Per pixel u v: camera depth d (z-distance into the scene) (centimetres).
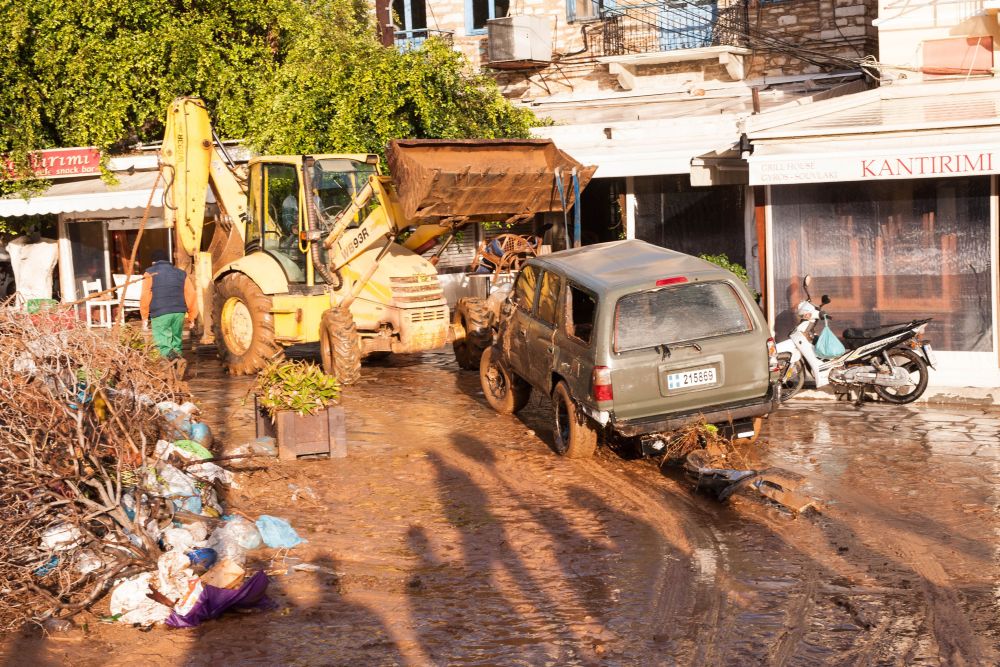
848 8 2109
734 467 918
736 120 1792
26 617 625
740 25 2186
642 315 955
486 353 1234
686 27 2230
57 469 694
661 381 940
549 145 1352
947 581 665
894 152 1262
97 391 746
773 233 1457
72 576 671
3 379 675
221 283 1493
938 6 1712
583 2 2319
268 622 629
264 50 2062
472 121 1898
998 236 1368
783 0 2162
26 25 1950
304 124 1852
